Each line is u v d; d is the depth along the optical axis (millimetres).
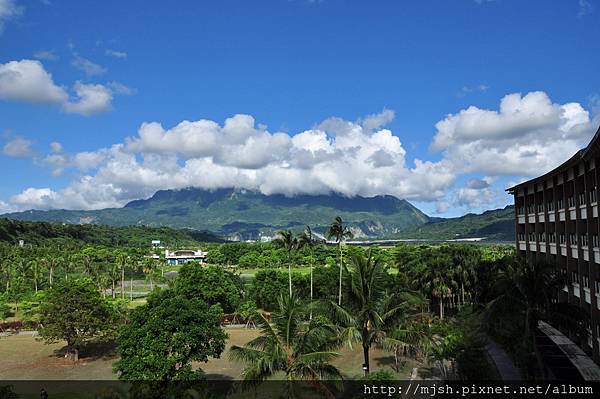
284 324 32625
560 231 47438
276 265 179000
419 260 88875
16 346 69312
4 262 139625
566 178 44906
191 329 39469
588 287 40438
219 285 88625
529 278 38625
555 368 41656
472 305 57000
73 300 59844
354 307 40656
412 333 41469
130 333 39250
